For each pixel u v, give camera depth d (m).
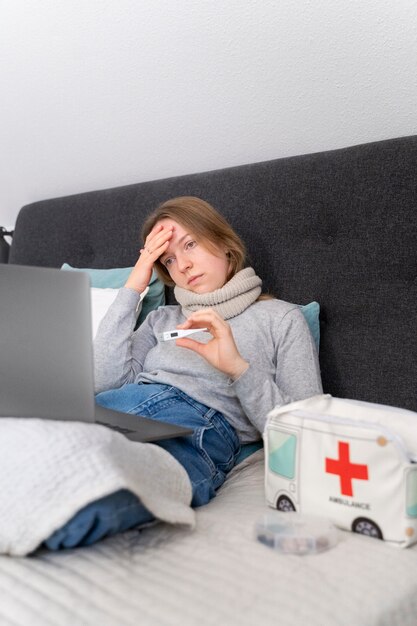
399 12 1.26
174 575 0.78
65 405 0.93
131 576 0.77
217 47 1.50
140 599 0.72
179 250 1.43
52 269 0.92
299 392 1.24
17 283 0.93
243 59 1.50
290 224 1.46
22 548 0.79
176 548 0.86
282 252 1.47
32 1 1.63
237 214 1.55
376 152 1.33
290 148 1.64
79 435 0.83
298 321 1.32
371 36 1.32
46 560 0.81
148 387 1.31
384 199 1.30
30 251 2.16
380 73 1.38
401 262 1.27
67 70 1.78
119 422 1.13
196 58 1.56
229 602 0.72
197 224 1.43
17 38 1.76
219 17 1.44
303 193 1.44
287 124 1.59
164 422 1.14
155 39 1.56
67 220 2.04
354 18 1.31
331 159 1.40
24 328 0.93
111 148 1.96
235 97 1.60
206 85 1.61
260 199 1.51
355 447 0.89
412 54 1.32
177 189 1.72
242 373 1.17
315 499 0.93
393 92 1.40
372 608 0.74
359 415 0.95
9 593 0.73
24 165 2.23
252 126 1.64
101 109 1.85
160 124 1.79
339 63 1.40
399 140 1.31
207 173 1.67
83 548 0.84
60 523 0.77
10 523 0.79
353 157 1.36
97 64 1.71
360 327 1.33
